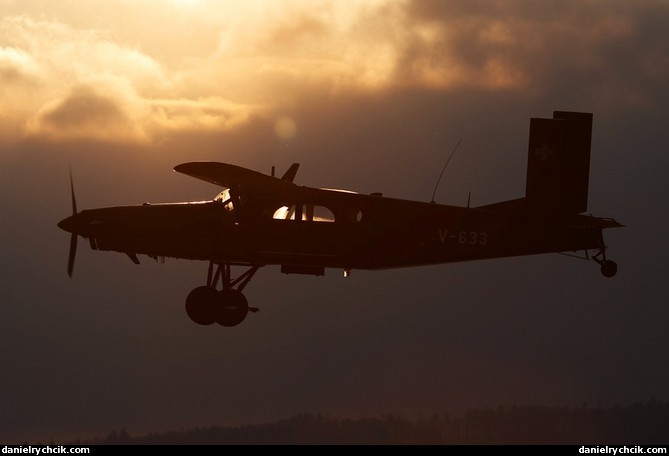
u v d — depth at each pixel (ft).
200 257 287.69
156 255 290.76
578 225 291.99
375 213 285.43
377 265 287.28
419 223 286.46
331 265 285.64
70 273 295.69
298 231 283.18
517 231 289.74
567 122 295.07
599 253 292.61
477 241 289.12
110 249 290.35
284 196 284.20
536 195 292.81
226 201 286.87
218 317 295.07
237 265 296.51
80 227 290.35
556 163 293.43
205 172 279.90
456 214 288.51
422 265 290.35
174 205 290.56
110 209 291.38
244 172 281.13
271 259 285.43
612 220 292.81
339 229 284.00
